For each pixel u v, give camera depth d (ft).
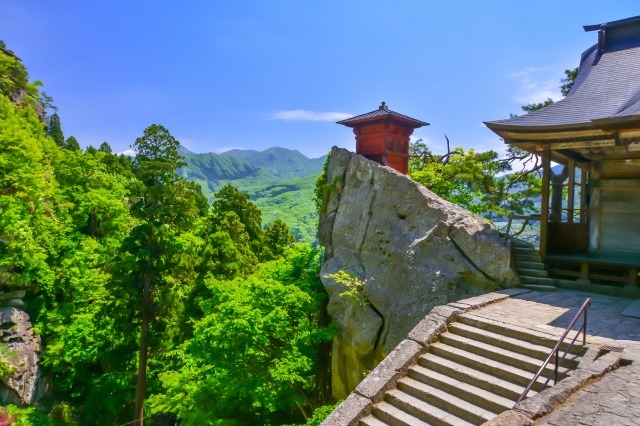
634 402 16.76
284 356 45.16
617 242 41.39
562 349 23.18
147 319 61.21
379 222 48.21
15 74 141.08
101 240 95.04
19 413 60.29
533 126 36.58
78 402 75.10
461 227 41.55
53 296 79.15
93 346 69.87
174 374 55.16
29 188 74.64
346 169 55.26
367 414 23.91
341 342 47.98
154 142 62.54
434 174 72.84
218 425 50.21
